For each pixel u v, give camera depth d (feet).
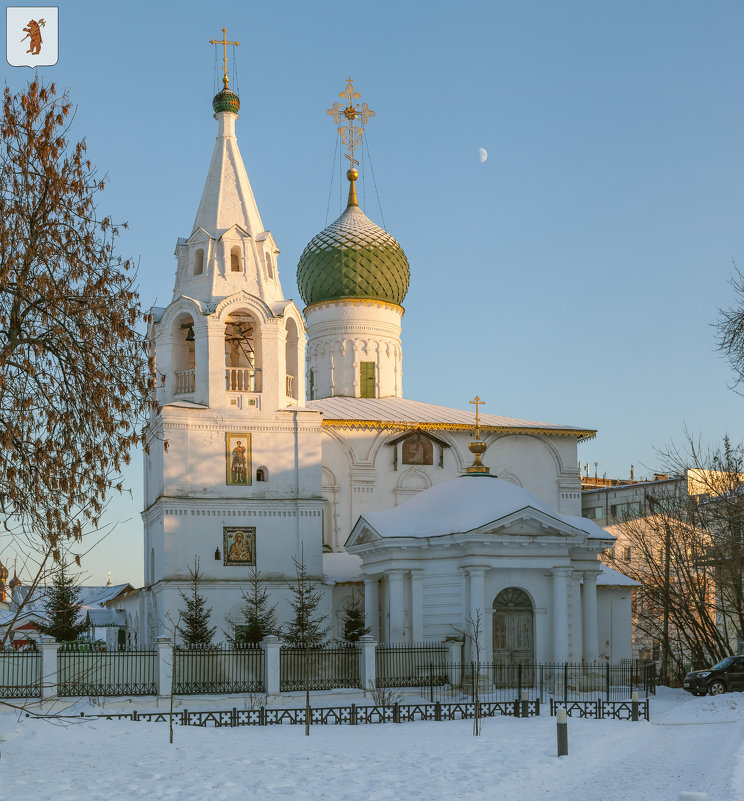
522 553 154.51
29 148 95.96
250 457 179.42
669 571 204.85
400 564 157.89
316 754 85.71
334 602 183.21
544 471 206.90
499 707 123.34
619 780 72.64
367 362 220.02
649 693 157.38
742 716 119.85
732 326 131.54
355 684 144.36
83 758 83.66
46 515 94.27
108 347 98.48
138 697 130.31
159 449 179.11
